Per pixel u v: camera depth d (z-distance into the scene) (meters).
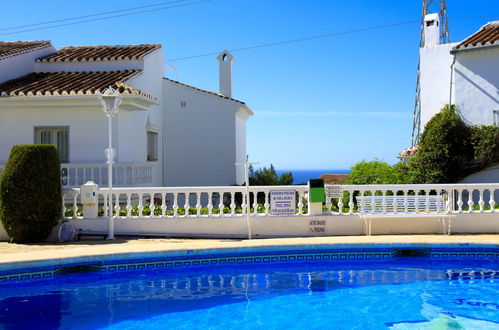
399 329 7.21
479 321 7.52
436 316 7.77
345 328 7.28
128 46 23.67
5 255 10.16
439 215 12.78
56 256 10.05
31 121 18.12
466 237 12.33
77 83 18.75
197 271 10.70
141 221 13.14
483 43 19.39
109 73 20.55
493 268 10.80
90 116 17.91
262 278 10.12
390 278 10.03
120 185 17.56
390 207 13.20
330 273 10.48
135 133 19.89
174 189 13.17
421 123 24.58
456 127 20.05
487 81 19.80
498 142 19.28
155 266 10.74
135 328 7.23
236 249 11.23
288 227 13.17
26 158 12.20
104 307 8.21
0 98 17.30
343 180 21.81
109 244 11.96
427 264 11.17
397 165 21.81
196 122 23.72
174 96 23.81
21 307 8.18
